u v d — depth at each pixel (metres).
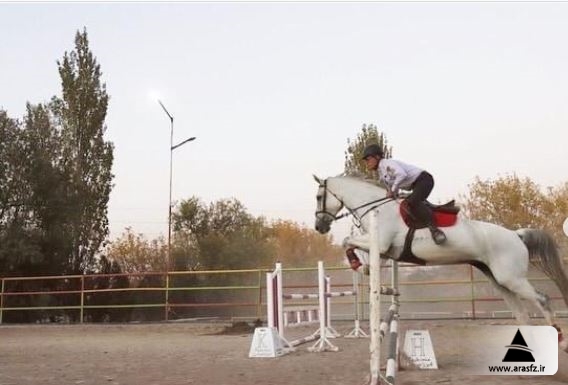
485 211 36.38
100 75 37.28
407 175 7.91
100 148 36.28
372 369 5.74
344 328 18.12
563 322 17.72
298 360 9.84
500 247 7.74
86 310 29.69
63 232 32.22
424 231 7.75
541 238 7.97
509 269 7.69
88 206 34.88
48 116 35.06
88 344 14.98
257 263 54.19
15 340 17.31
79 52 37.19
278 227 67.94
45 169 32.25
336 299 24.17
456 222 7.77
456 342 12.68
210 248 51.94
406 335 8.45
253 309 34.84
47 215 32.22
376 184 8.47
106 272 34.19
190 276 33.06
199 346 13.56
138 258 51.88
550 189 36.25
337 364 9.12
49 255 31.42
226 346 13.43
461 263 8.02
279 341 10.80
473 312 19.22
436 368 8.23
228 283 34.84
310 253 67.06
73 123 35.72
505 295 8.12
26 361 10.45
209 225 57.91
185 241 55.66
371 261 5.88
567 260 14.31
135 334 19.48
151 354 11.54
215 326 20.86
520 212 35.59
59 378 8.02
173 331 20.28
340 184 8.68
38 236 30.73
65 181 33.31
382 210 8.02
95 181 35.84
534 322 13.75
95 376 8.18
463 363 8.88
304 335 16.77
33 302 29.16
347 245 8.23
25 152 32.06
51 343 15.59
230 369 8.75
